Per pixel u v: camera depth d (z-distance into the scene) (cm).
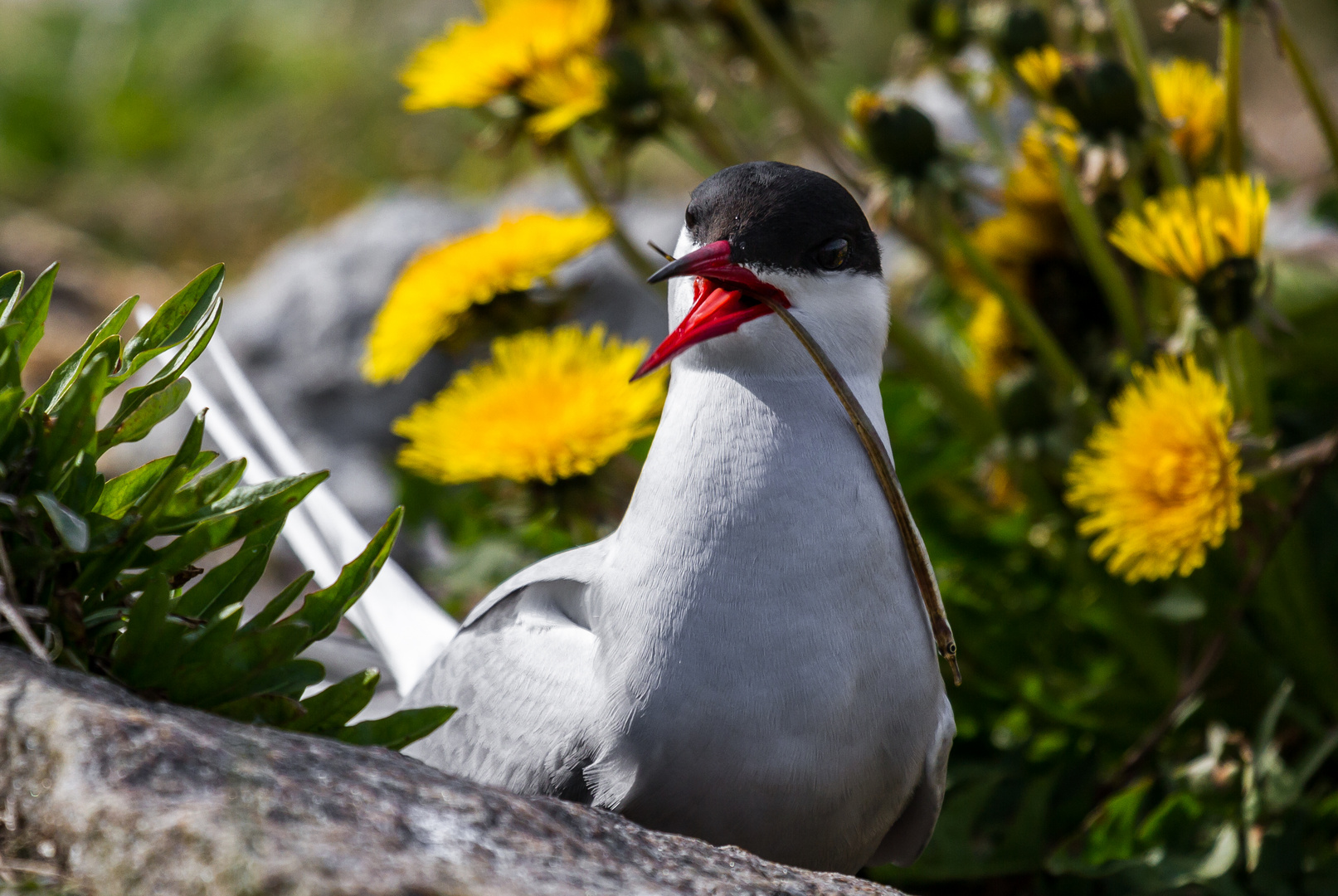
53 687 343
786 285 484
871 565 478
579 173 771
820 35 839
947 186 664
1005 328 797
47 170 1675
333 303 1095
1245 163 895
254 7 1891
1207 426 592
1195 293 605
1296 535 661
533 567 556
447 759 524
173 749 331
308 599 405
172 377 416
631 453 779
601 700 475
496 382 670
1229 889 590
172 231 1525
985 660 730
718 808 473
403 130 1667
